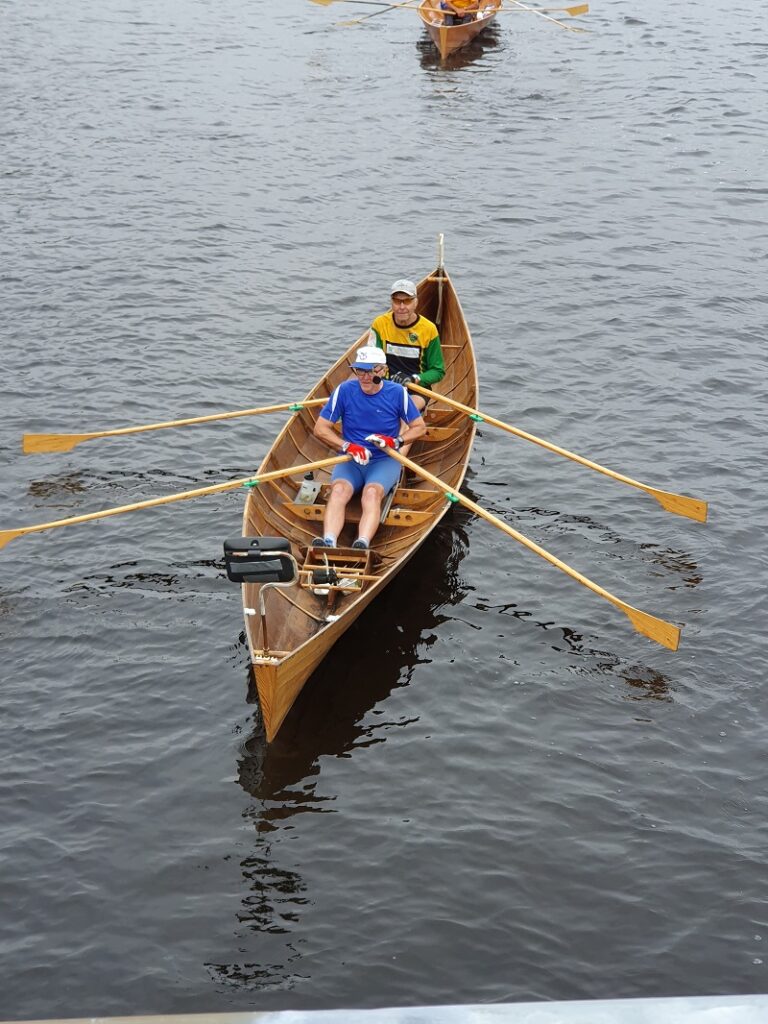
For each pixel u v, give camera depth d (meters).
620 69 25.25
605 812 6.80
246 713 7.64
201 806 6.84
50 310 14.13
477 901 6.18
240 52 26.48
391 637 8.41
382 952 5.87
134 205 17.59
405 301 10.36
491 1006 1.81
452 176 19.06
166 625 8.50
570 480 10.66
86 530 9.74
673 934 5.97
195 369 12.84
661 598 8.87
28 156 19.50
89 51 26.16
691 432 11.50
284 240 16.53
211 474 10.75
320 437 9.37
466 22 26.89
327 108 22.55
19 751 7.23
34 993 5.64
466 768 7.16
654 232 16.84
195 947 5.91
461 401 11.47
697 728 7.50
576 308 14.45
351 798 6.92
